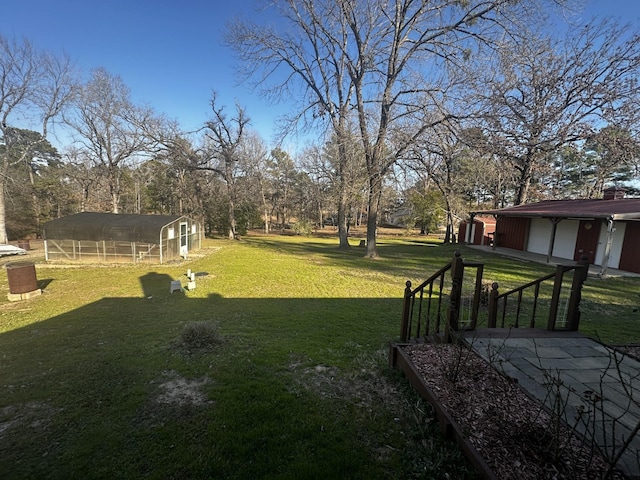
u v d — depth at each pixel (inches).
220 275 464.4
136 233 589.0
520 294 177.5
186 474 91.0
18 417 120.2
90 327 236.4
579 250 561.6
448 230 981.2
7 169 822.5
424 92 529.7
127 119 952.3
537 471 77.2
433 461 92.1
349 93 714.2
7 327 238.2
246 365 162.2
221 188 1261.1
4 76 771.4
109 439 106.5
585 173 1025.5
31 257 650.8
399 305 298.7
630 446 84.9
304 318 254.2
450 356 137.2
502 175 729.0
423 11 528.1
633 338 205.3
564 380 117.3
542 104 584.4
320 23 630.5
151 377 150.9
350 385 140.6
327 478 88.8
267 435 107.5
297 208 1788.9
